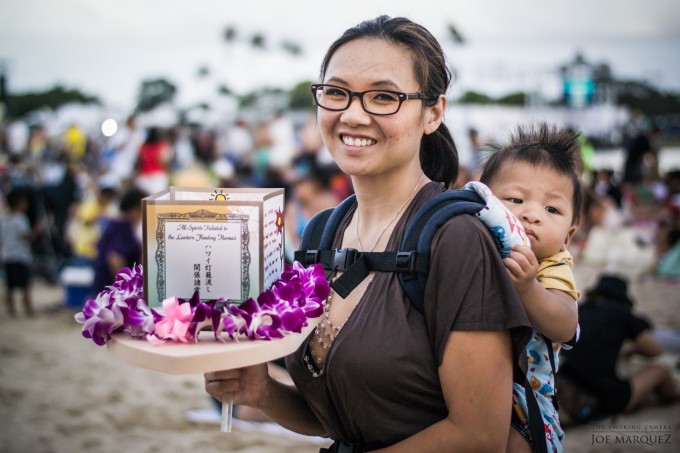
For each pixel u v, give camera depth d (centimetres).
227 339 158
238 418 507
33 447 462
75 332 802
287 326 157
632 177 1728
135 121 1361
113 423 509
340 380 171
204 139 1830
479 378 162
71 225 1142
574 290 197
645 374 516
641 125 2325
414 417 169
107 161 1384
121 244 776
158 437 481
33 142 2012
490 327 161
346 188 880
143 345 153
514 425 186
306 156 1277
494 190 217
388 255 176
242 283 164
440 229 169
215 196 181
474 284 163
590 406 487
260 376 191
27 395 573
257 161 1573
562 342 190
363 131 176
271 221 175
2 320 863
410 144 180
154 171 1309
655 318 807
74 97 3938
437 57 184
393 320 169
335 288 178
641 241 1290
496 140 248
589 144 1599
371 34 180
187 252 164
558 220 207
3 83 2731
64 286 921
